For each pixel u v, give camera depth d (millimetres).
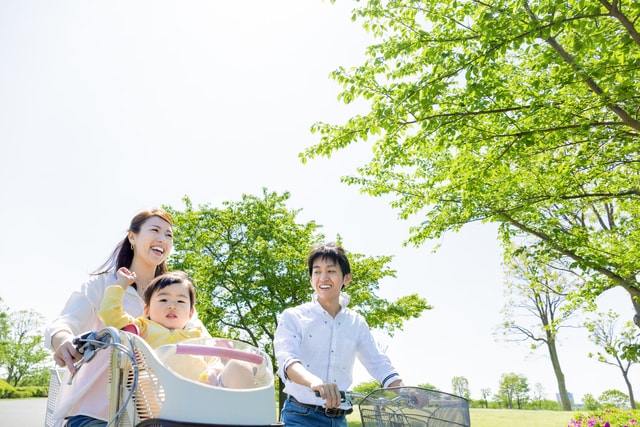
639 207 9375
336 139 6547
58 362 1779
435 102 6363
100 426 1932
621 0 5266
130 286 2555
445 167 9250
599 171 8125
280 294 18859
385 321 19688
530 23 5148
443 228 9523
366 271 19047
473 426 13289
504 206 8969
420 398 2025
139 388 1659
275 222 20094
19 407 20094
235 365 1796
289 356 2615
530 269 13086
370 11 6488
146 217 2639
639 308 11281
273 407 1753
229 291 18938
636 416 9219
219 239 19609
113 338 1667
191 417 1559
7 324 48219
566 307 10172
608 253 8750
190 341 1852
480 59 5555
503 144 6855
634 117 6277
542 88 6430
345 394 2299
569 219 10984
